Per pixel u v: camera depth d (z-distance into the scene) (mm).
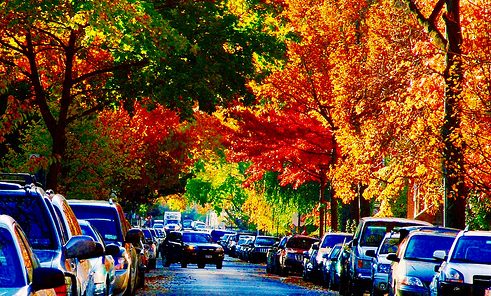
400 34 85000
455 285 50906
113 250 43812
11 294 20234
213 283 94250
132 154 115188
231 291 81438
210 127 115750
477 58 63812
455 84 66812
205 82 79188
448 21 74562
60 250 31047
